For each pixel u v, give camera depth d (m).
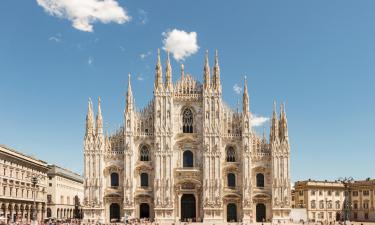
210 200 132.12
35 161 146.88
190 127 137.62
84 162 131.75
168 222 130.00
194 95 138.00
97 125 133.62
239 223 126.25
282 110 137.00
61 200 182.50
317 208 179.88
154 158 134.00
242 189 133.62
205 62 138.12
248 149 134.50
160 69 137.50
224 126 137.50
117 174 134.50
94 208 130.00
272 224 123.56
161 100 135.88
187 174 134.38
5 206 122.31
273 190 133.12
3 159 121.81
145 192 133.50
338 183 185.50
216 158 133.75
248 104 136.75
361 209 178.62
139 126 136.25
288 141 135.12
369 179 180.25
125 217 127.38
